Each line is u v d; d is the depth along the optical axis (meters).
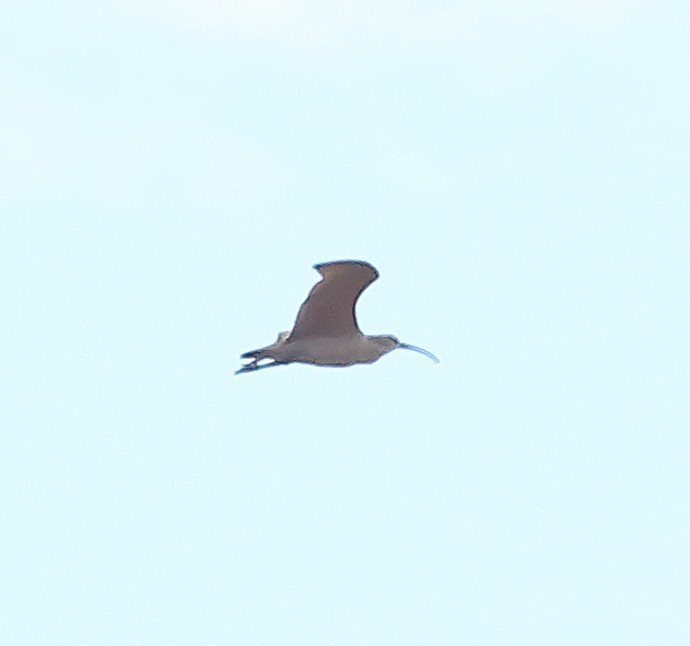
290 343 31.77
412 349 34.00
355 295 30.98
